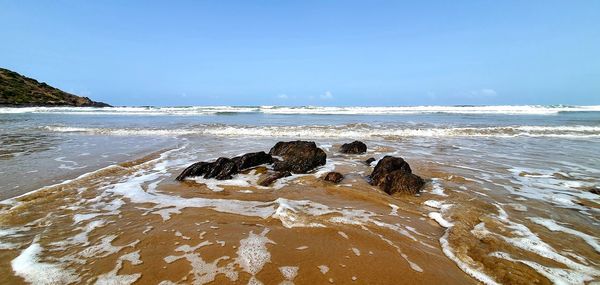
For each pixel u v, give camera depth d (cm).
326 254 429
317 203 637
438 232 510
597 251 443
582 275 383
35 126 2025
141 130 1833
